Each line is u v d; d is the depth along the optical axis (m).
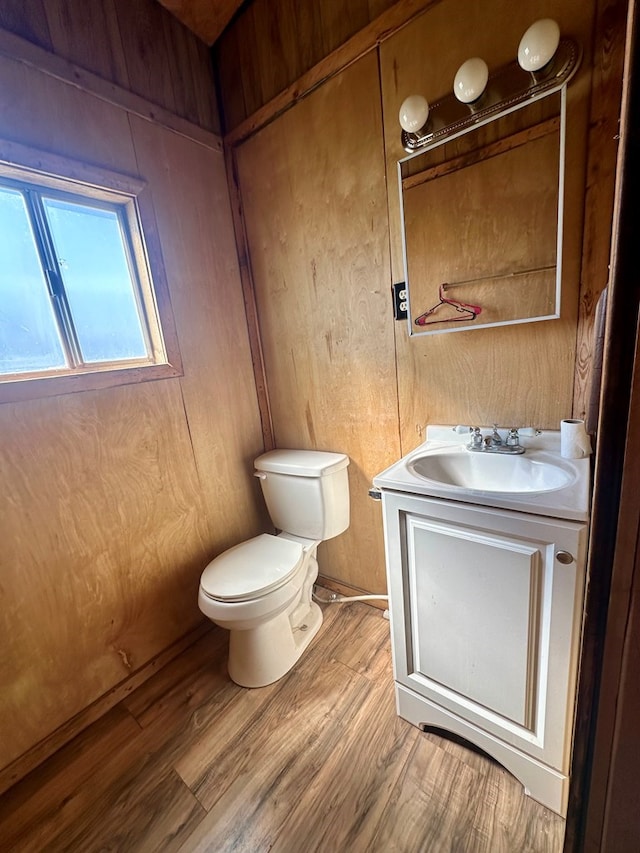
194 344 1.61
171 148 1.48
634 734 0.55
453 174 1.15
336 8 1.26
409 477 1.05
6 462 1.11
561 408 1.14
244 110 1.58
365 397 1.56
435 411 1.39
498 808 0.97
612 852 0.62
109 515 1.37
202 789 1.09
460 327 1.24
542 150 1.01
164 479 1.53
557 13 0.92
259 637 1.40
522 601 0.88
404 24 1.14
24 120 1.10
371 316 1.45
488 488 1.18
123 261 1.42
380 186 1.31
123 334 1.43
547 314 1.09
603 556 0.53
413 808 0.99
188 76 1.53
